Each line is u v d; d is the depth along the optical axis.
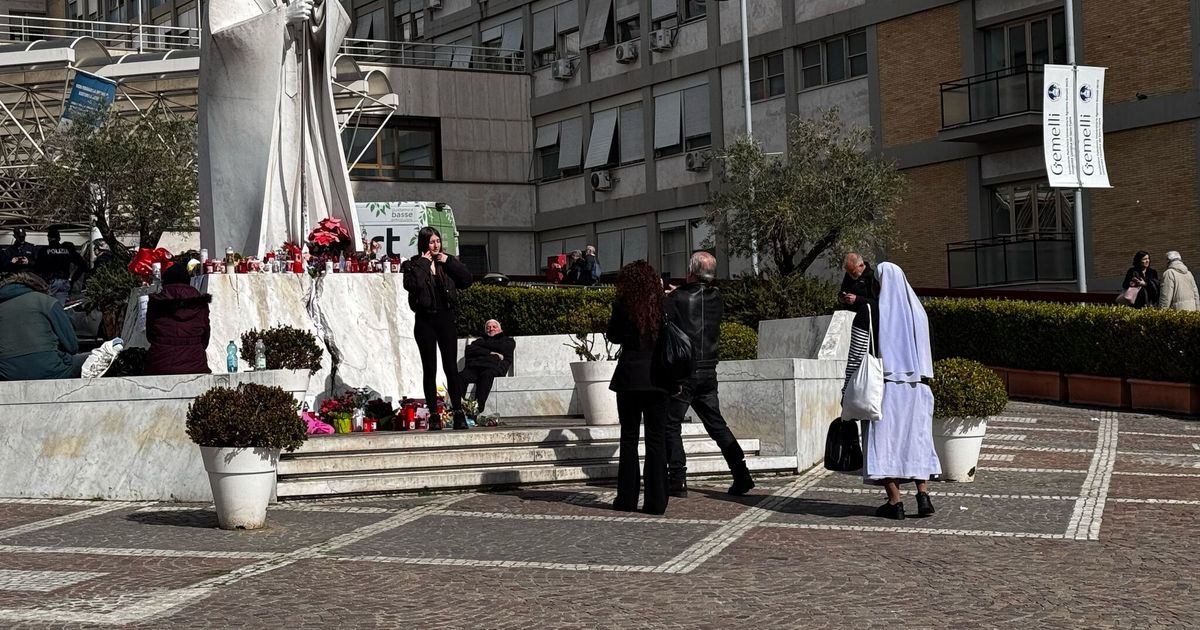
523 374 17.64
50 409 11.84
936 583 7.71
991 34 31.70
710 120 39.75
